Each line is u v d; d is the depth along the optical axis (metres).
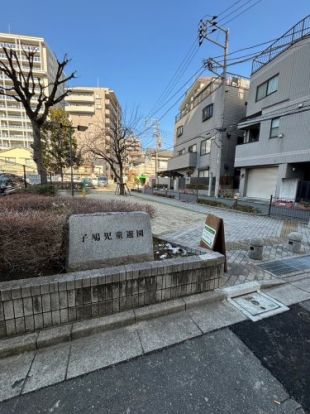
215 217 3.47
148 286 2.42
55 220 2.70
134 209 4.38
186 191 22.20
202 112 20.80
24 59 40.31
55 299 2.04
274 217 8.91
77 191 18.08
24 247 2.28
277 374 1.76
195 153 22.20
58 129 22.28
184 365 1.82
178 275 2.58
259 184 14.80
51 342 1.96
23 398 1.51
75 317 2.14
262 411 1.47
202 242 3.75
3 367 1.74
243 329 2.28
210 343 2.07
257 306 2.69
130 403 1.49
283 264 3.93
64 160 23.80
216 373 1.75
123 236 2.74
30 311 1.97
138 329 2.21
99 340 2.05
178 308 2.49
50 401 1.50
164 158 43.84
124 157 22.97
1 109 43.84
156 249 3.44
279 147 12.63
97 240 2.60
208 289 2.81
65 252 2.52
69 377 1.68
